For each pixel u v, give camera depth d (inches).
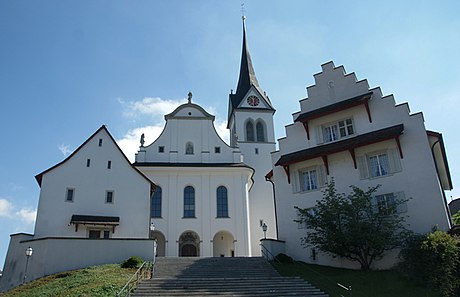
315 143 1378.0
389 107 1251.8
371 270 1063.6
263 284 921.5
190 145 1952.5
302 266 1166.3
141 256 1176.8
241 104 2389.3
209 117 1998.0
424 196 1108.5
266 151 2267.5
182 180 1855.3
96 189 1456.7
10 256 1282.0
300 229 1293.1
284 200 1364.4
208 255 1733.5
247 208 1824.6
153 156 1909.4
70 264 1119.0
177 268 1099.9
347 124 1339.8
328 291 896.3
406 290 887.7
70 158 1472.7
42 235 1352.1
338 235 1072.8
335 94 1391.5
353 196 1140.5
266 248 1254.9
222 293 846.5
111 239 1170.0
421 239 956.6
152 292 840.3
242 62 2657.5
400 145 1182.3
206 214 1798.7
